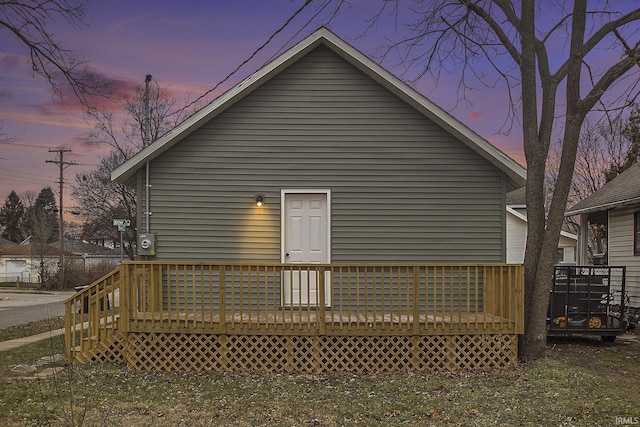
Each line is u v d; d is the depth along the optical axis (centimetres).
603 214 1549
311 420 507
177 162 881
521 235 2358
